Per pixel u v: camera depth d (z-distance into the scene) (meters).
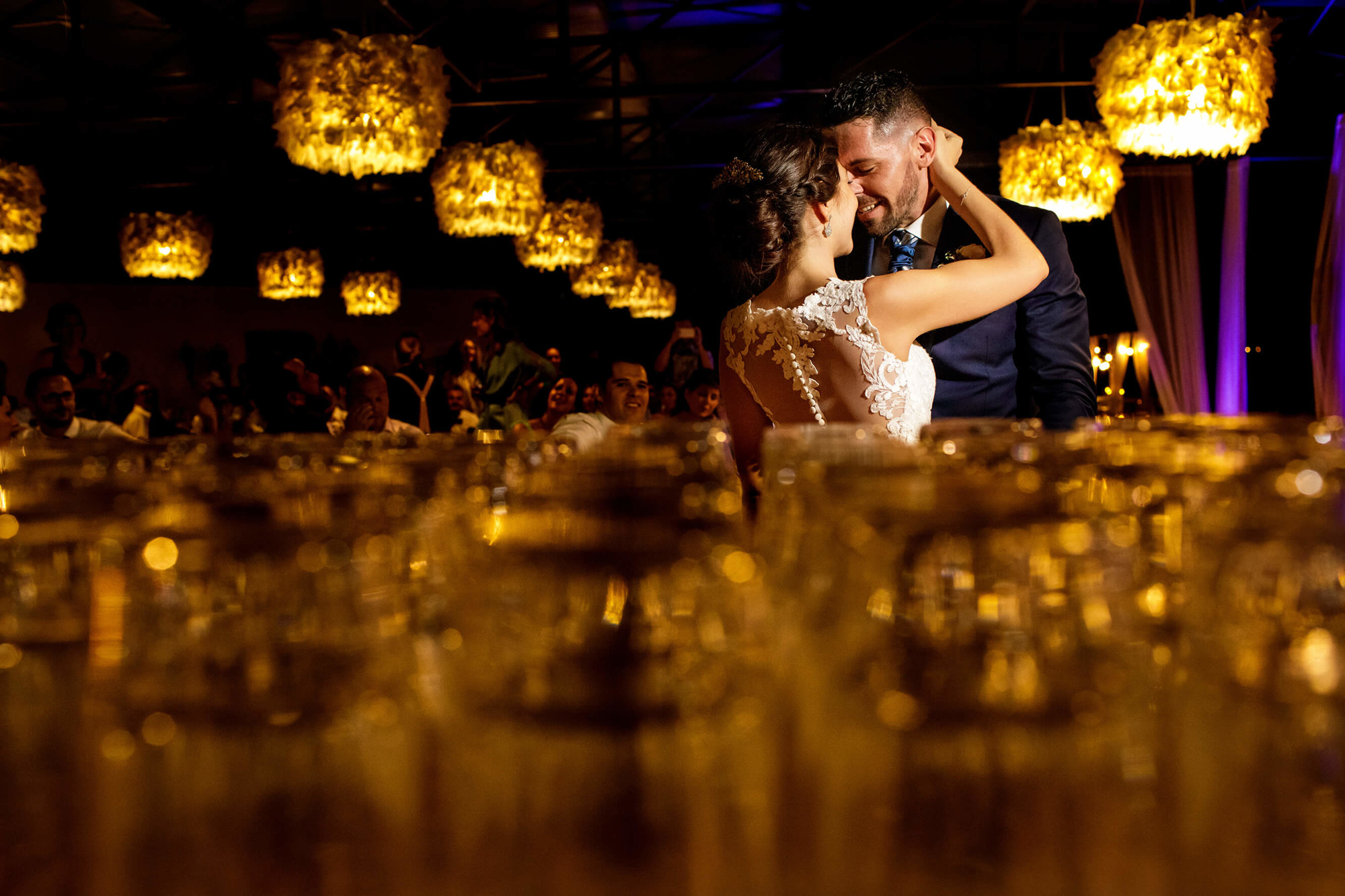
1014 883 0.26
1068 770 0.31
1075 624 0.37
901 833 0.28
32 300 12.46
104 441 0.59
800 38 7.23
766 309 1.73
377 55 3.88
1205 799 0.29
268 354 13.55
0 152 9.16
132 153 9.67
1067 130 5.88
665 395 8.69
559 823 0.28
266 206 11.79
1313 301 9.98
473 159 5.51
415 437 0.60
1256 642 0.36
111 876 0.26
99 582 0.37
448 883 0.26
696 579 0.37
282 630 0.36
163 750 0.32
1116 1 7.44
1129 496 0.42
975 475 0.39
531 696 0.34
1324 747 0.31
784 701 0.35
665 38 8.54
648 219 13.91
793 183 1.68
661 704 0.33
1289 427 0.57
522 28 8.16
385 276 10.45
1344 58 8.50
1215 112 4.13
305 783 0.31
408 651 0.36
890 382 1.61
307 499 0.39
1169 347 10.82
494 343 8.20
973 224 1.78
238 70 7.13
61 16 7.16
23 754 0.32
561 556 0.36
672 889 0.26
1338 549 0.39
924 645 0.36
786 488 0.44
